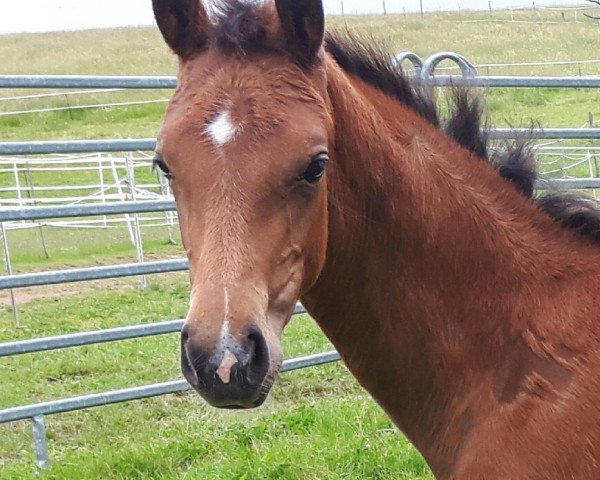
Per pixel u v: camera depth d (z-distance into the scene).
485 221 2.50
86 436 5.49
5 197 15.16
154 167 2.51
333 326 2.61
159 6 2.24
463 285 2.48
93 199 14.15
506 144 2.68
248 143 2.04
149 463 4.73
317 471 4.43
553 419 2.30
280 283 2.10
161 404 6.09
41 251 12.94
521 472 2.31
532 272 2.48
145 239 13.60
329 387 6.23
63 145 4.64
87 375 6.99
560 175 3.76
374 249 2.47
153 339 7.95
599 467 2.23
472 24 31.91
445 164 2.53
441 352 2.50
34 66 28.41
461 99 2.65
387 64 2.61
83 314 8.98
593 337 2.35
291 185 2.06
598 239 2.55
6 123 21.94
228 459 4.68
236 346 1.93
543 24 31.61
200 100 2.11
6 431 5.73
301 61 2.20
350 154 2.37
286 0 2.16
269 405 5.87
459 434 2.49
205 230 2.03
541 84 5.60
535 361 2.39
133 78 4.78
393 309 2.51
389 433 4.87
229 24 2.20
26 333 8.14
